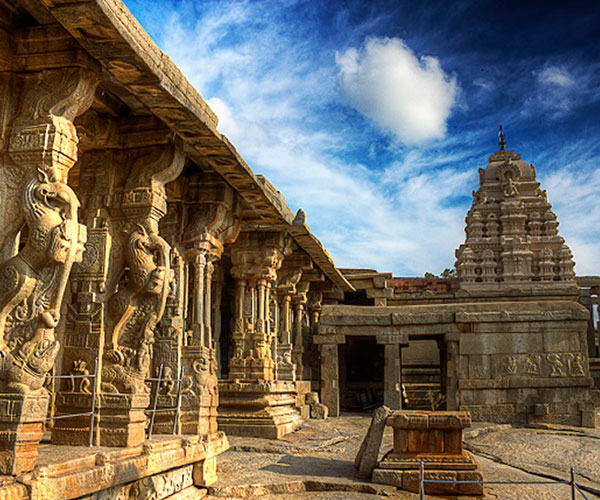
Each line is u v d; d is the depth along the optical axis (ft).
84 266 25.84
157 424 30.96
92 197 27.09
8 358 17.22
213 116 26.32
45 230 18.28
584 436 47.47
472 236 134.10
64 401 24.14
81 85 20.22
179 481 24.85
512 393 56.95
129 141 27.43
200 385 31.91
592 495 27.73
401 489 27.40
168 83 21.90
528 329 57.98
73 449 21.42
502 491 27.61
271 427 42.09
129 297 25.02
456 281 127.75
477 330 58.90
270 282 48.21
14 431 16.22
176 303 32.42
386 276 88.38
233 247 47.29
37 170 19.02
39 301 17.99
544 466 34.53
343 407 76.13
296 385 54.90
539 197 133.08
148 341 24.91
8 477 15.81
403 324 61.31
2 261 18.80
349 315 62.95
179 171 28.07
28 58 20.36
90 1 16.51
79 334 24.91
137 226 25.95
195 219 34.68
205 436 27.84
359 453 31.19
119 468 19.66
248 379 45.03
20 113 19.89
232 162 29.86
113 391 24.12
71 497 17.08
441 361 68.49
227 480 28.09
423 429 28.43
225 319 68.59
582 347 56.70
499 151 141.59
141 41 19.85
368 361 87.76
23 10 20.71
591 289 110.01
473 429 49.75
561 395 56.13
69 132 19.77
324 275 67.41
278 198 38.99
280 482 27.76
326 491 27.73
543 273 125.70
